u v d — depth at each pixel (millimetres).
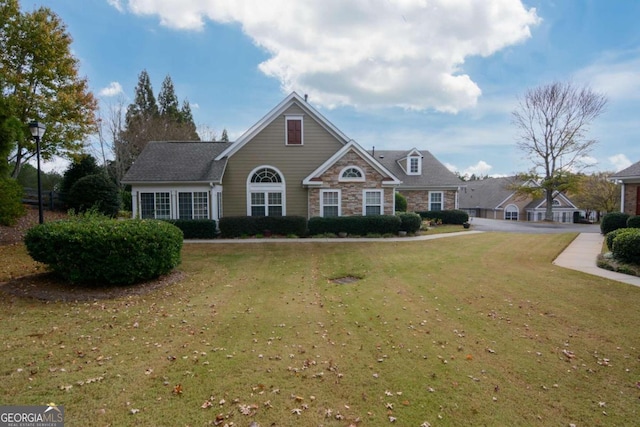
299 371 3910
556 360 4199
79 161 20875
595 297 6680
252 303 6508
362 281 8227
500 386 3617
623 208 18562
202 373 3832
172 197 16625
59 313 5805
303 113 17797
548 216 33500
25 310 5879
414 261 10477
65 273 7191
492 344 4664
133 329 5152
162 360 4145
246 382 3658
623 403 3324
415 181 26344
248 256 11398
